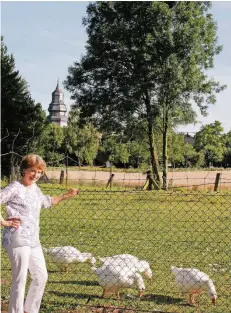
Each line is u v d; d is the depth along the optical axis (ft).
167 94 132.57
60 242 39.58
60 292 26.20
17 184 20.72
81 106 139.95
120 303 24.48
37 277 20.51
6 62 150.00
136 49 130.00
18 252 20.02
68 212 52.21
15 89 149.89
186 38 129.80
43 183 101.04
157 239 41.42
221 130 210.79
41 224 47.11
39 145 153.79
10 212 20.34
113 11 134.62
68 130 226.99
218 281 28.99
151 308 23.72
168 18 129.49
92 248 37.76
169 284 27.89
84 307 23.67
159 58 130.62
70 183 107.96
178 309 23.67
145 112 136.77
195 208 50.42
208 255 36.19
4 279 27.91
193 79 131.54
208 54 136.87
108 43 135.85
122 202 47.26
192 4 132.57
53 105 413.59
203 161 200.95
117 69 135.95
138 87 131.13
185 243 40.22
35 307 20.58
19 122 145.38
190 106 138.41
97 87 138.51
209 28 135.23
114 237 41.96
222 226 46.55
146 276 28.07
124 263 25.75
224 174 139.13
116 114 138.51
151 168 138.82
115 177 127.75
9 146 143.23
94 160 229.86
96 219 45.37
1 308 23.18
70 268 31.48
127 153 166.40
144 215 48.75
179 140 158.30
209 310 23.58
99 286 27.61
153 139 137.28
